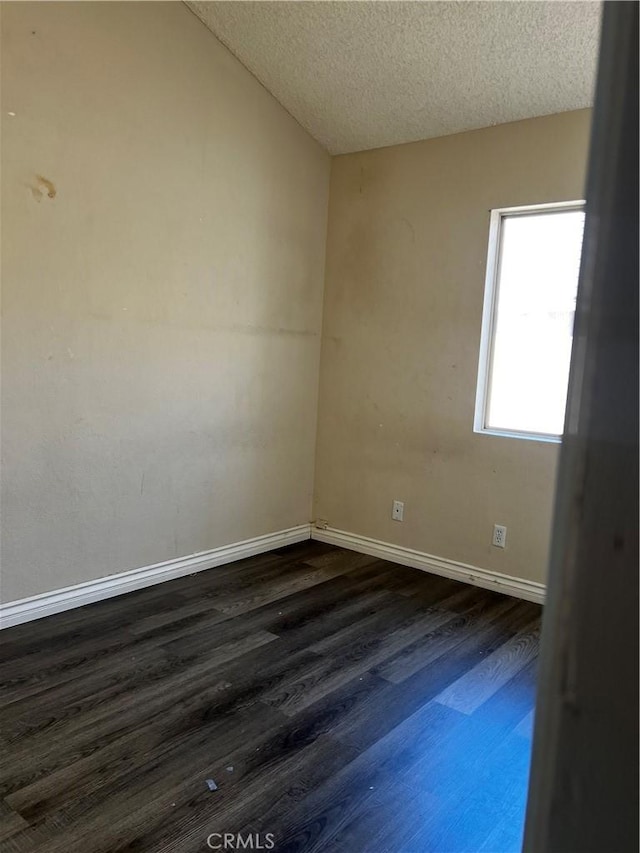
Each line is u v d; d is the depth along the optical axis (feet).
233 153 10.88
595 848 1.44
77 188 8.77
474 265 10.95
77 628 8.83
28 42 8.04
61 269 8.72
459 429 11.34
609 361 1.38
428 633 9.21
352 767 6.09
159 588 10.46
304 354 12.91
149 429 10.18
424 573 11.80
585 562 1.46
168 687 7.41
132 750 6.20
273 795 5.65
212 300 10.88
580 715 1.49
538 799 1.65
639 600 1.30
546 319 10.60
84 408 9.24
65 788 5.63
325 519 13.42
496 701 7.40
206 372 10.96
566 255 10.30
